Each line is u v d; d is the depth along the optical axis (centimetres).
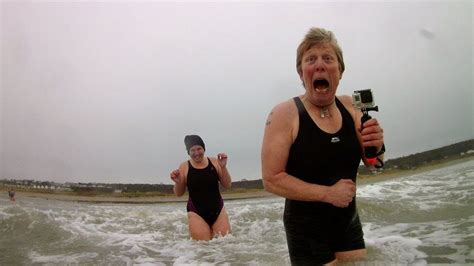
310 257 260
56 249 416
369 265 270
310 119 250
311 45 256
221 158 561
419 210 479
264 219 600
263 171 256
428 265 263
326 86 250
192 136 565
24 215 609
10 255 388
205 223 522
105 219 632
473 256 277
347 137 254
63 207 727
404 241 333
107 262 358
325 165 249
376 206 521
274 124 254
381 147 241
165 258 373
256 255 365
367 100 245
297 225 263
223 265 333
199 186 534
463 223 393
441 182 624
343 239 271
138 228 572
